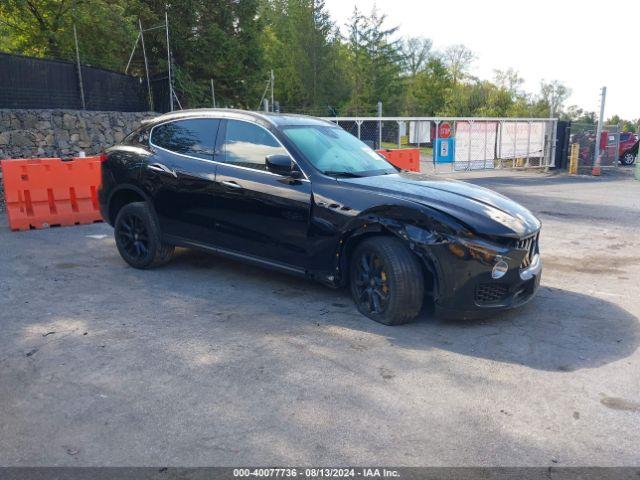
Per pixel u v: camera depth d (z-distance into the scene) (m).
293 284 5.81
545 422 3.21
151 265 6.25
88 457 2.86
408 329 4.57
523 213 4.84
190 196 5.71
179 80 22.12
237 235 5.45
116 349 4.18
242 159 5.43
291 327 4.62
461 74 69.81
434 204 4.49
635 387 3.64
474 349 4.21
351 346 4.24
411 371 3.83
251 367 3.88
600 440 3.03
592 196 13.46
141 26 21.09
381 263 4.57
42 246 7.57
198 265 6.55
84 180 9.12
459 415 3.27
